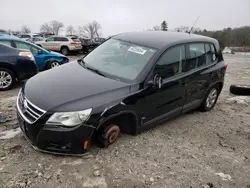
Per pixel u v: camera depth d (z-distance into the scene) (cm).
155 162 325
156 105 376
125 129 364
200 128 446
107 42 455
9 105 491
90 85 323
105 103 304
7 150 319
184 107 447
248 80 952
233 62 1705
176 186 283
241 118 512
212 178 304
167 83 382
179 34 459
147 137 388
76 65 408
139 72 356
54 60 918
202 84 468
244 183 301
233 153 370
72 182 273
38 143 292
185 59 420
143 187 277
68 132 284
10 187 258
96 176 286
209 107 533
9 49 607
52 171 287
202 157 349
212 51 502
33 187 261
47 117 281
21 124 313
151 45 391
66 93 303
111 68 381
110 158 321
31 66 639
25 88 336
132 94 333
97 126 299
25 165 293
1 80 600
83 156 317
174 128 435
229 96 678
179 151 359
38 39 2139
